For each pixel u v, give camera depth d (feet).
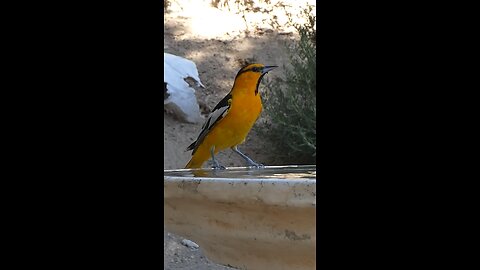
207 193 7.80
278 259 7.68
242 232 7.75
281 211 7.25
